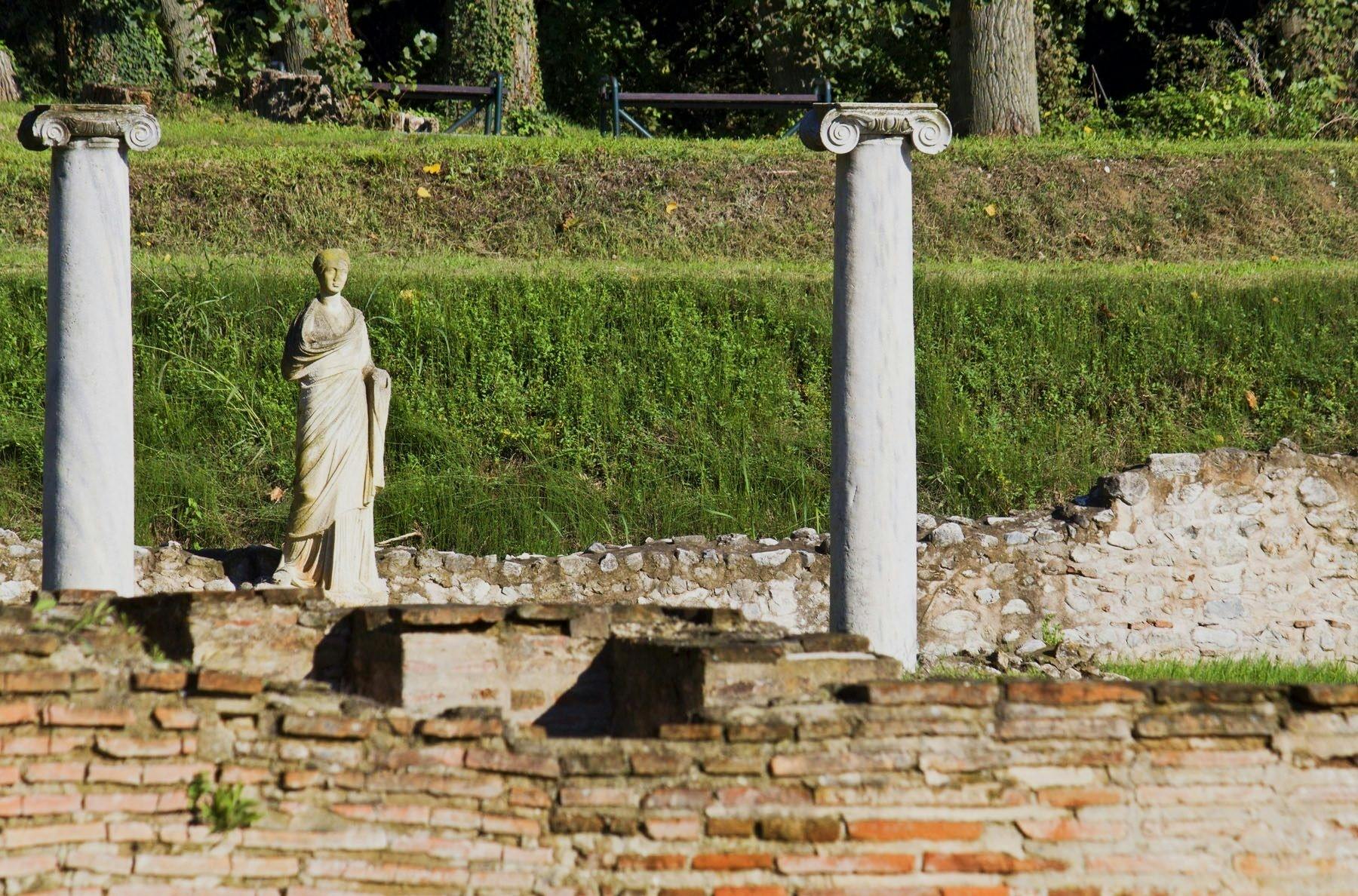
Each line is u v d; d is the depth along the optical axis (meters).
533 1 71.56
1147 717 14.97
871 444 26.08
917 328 41.75
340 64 62.59
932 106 26.25
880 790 14.46
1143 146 60.69
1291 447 34.53
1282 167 59.44
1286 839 14.82
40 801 13.48
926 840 14.41
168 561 30.75
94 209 27.14
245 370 38.88
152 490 35.66
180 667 14.81
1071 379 41.16
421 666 17.39
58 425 27.16
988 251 53.75
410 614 17.47
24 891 13.20
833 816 14.35
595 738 14.78
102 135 27.14
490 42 69.62
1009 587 33.22
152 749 13.86
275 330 39.91
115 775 13.73
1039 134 67.06
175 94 63.34
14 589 31.81
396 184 53.12
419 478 36.47
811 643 16.81
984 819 14.53
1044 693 14.93
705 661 15.68
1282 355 41.97
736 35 81.56
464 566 31.77
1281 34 75.88
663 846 14.13
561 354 40.03
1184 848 14.71
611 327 40.97
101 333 27.19
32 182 51.09
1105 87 83.50
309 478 27.69
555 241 51.59
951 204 55.38
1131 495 33.69
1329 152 60.72
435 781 14.11
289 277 41.56
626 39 79.81
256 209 51.19
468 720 14.52
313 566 28.05
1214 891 14.64
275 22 63.75
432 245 50.84
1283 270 49.19
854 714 14.73
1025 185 56.69
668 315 41.19
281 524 35.75
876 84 75.88
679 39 82.88
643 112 75.81
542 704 17.81
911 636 26.34
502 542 35.72
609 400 38.94
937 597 32.91
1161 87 79.75
